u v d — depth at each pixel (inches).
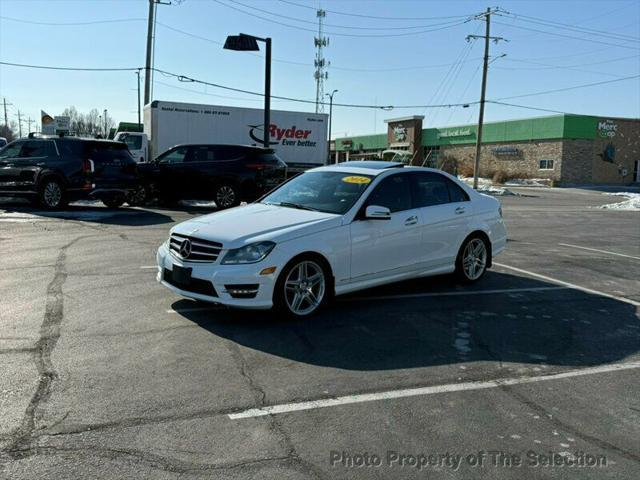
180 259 229.9
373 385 173.6
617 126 2003.0
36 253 355.9
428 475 126.4
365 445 138.5
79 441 135.5
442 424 150.6
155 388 165.9
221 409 154.3
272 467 127.3
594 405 165.8
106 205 643.5
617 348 216.7
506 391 173.5
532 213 852.0
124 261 337.1
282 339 211.0
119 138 959.0
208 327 221.9
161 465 126.6
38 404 153.6
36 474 121.6
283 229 229.6
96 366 180.9
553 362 199.6
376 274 258.8
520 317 252.7
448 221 291.0
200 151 644.7
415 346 209.3
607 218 792.9
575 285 323.6
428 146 2566.4
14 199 688.4
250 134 983.6
